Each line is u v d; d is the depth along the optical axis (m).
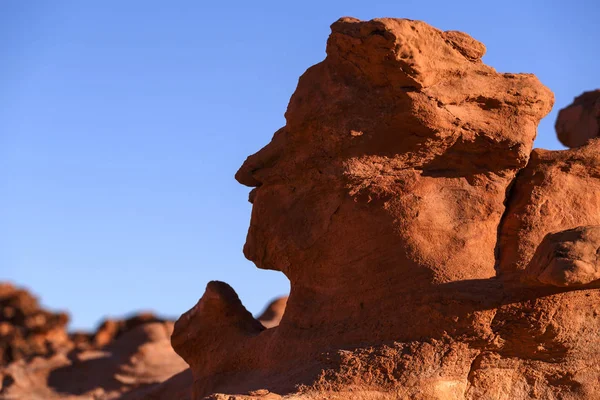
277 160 9.32
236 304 10.48
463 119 8.47
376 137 8.45
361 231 8.66
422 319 8.16
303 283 9.20
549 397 8.28
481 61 8.60
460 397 8.07
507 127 8.61
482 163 8.75
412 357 8.02
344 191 8.76
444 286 8.16
